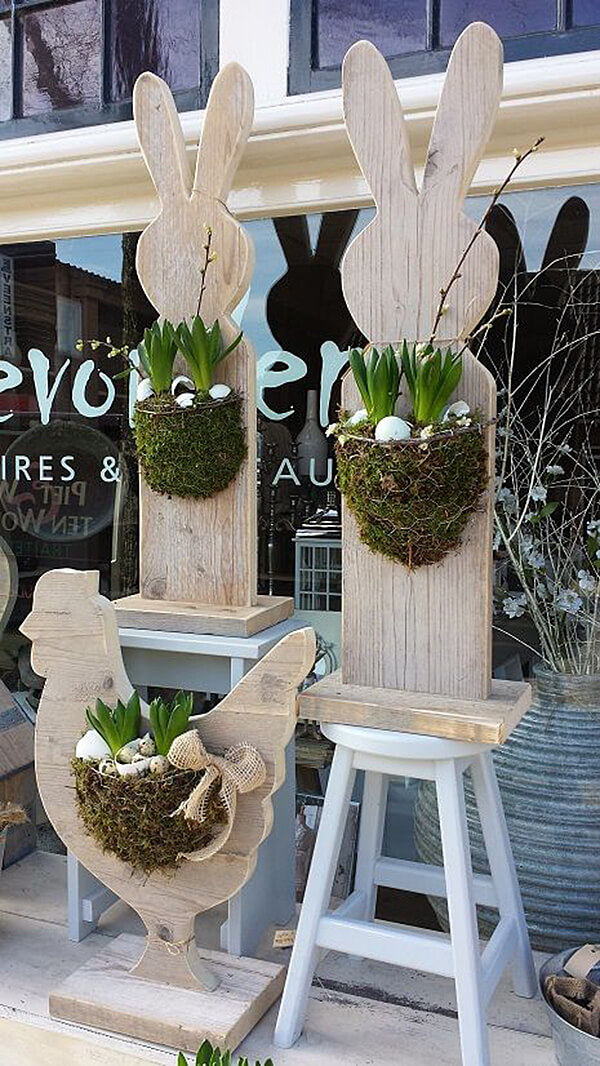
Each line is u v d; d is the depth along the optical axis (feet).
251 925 4.66
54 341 6.49
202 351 4.53
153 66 6.00
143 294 6.16
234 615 4.59
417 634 4.08
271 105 5.30
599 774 4.97
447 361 3.77
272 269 5.82
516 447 5.31
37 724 4.42
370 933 3.90
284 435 5.87
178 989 4.19
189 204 4.74
